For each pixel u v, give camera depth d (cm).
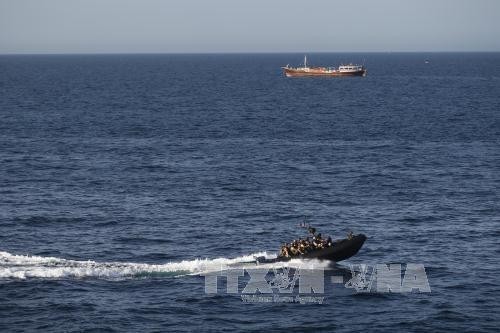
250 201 11688
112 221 10394
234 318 6950
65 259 8538
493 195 12125
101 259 8712
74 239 9506
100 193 12200
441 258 8781
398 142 18062
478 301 7400
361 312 7125
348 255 8356
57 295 7388
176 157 15750
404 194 12212
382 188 12656
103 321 6812
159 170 14250
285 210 11112
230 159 15512
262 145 17550
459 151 16612
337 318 6975
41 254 8869
